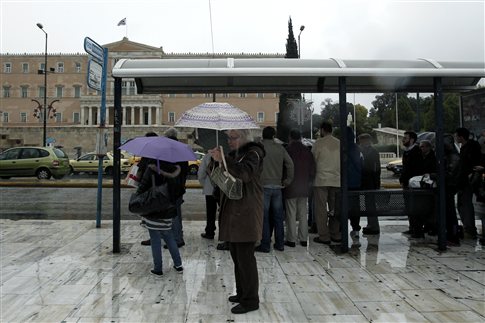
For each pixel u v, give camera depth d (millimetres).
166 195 4898
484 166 6879
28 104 78750
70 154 55906
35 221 8859
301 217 6605
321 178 6594
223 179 3719
